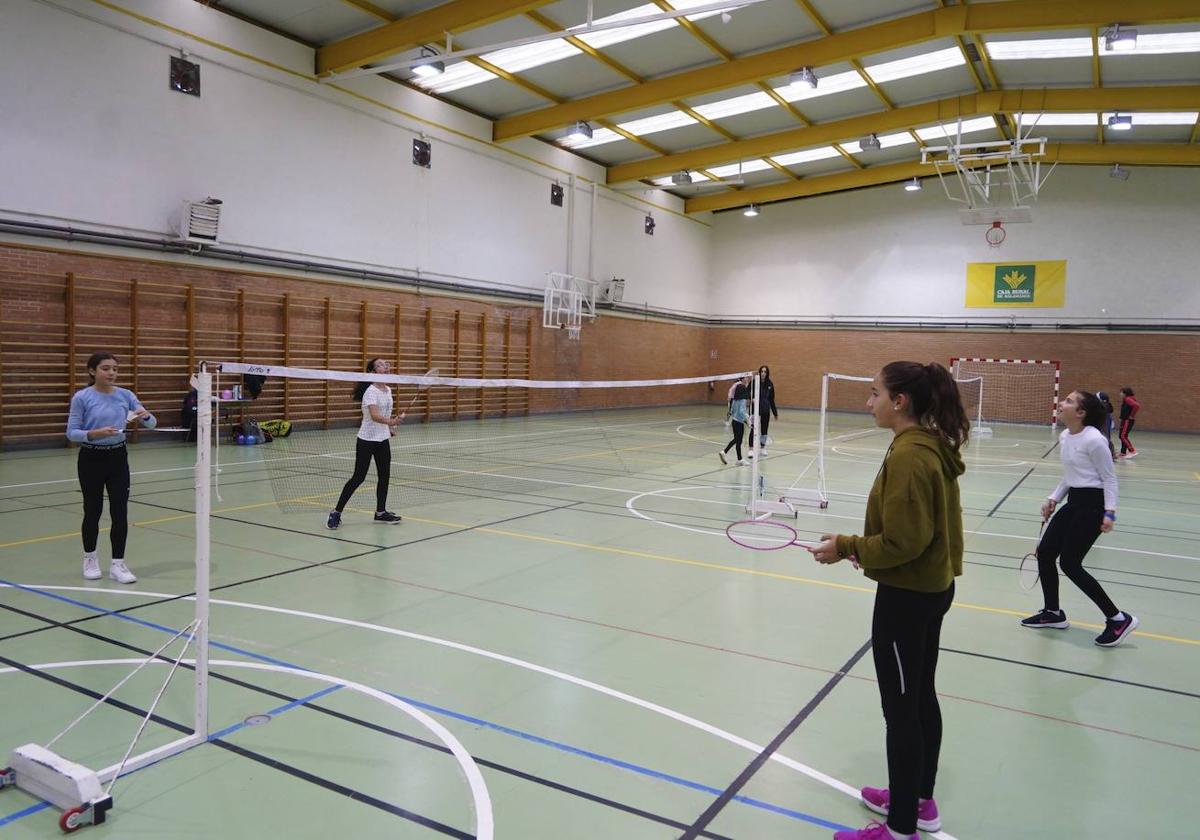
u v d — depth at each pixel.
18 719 3.53
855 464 13.78
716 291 29.53
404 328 17.73
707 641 4.83
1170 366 22.39
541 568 6.43
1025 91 17.73
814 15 14.34
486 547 7.07
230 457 12.24
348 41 14.91
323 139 15.71
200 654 3.33
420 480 10.80
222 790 2.99
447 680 4.11
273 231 14.91
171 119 13.22
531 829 2.78
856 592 5.98
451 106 18.47
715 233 29.52
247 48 14.26
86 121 12.15
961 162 21.25
